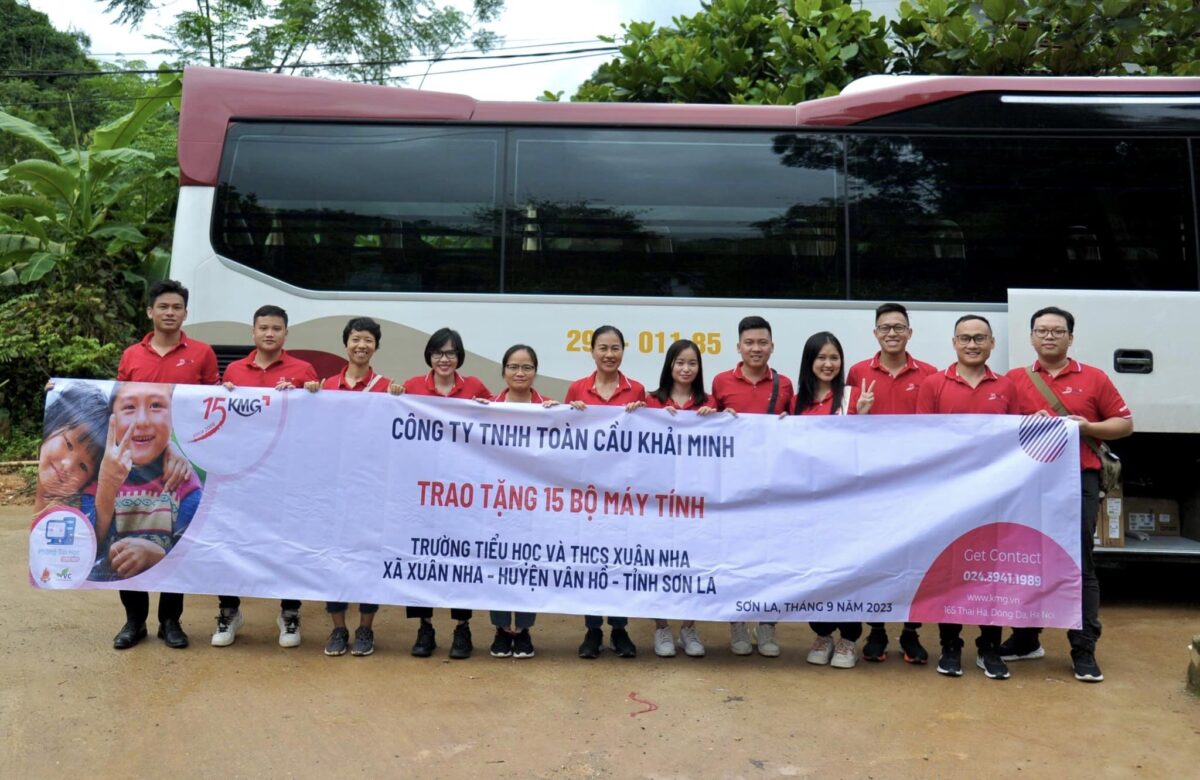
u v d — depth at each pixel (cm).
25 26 3238
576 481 486
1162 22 898
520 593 483
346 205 654
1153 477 654
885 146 643
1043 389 479
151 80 1780
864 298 631
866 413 488
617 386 511
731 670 473
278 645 507
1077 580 456
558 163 652
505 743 377
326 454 493
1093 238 626
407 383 527
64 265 1256
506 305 639
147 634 521
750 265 638
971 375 490
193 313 649
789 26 952
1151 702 430
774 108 652
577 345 636
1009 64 890
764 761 363
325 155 658
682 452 485
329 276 650
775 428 485
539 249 645
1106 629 571
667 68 973
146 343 516
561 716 407
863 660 493
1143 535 652
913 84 644
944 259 632
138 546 489
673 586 479
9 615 557
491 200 650
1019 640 492
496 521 486
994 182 635
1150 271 621
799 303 630
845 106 646
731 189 645
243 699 422
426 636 493
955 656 469
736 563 477
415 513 489
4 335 1180
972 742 382
